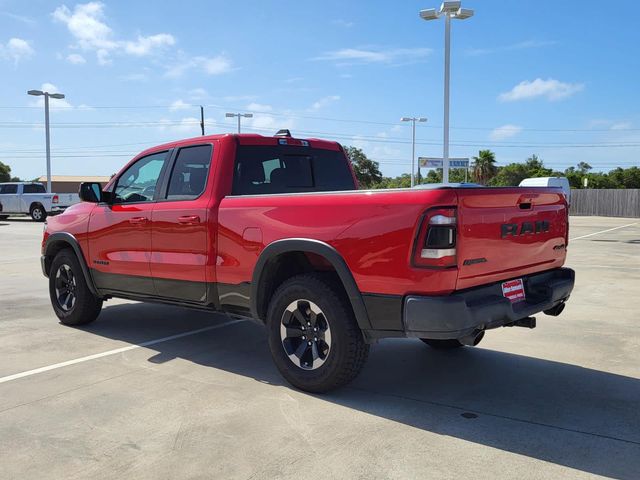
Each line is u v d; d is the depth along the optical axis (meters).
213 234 4.83
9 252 14.56
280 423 3.75
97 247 5.96
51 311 7.38
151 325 6.61
